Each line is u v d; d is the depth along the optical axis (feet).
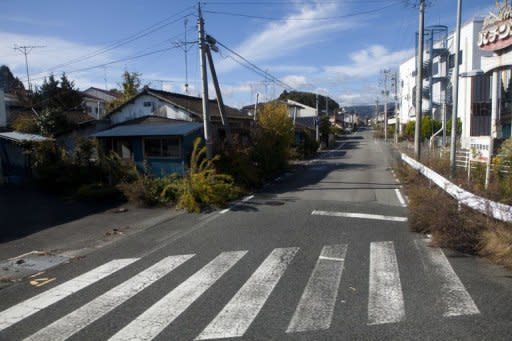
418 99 58.18
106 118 70.08
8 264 21.22
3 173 53.98
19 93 116.67
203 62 45.19
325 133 150.41
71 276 18.80
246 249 22.21
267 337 12.21
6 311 14.82
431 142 73.31
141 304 15.07
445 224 22.21
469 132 87.76
